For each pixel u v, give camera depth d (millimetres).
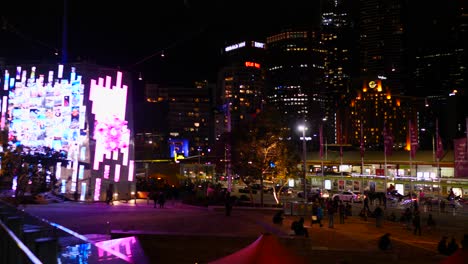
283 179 45938
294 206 38500
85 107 47406
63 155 42312
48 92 48406
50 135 47562
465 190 60281
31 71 49406
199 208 39406
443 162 74688
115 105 50094
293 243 22312
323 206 42281
